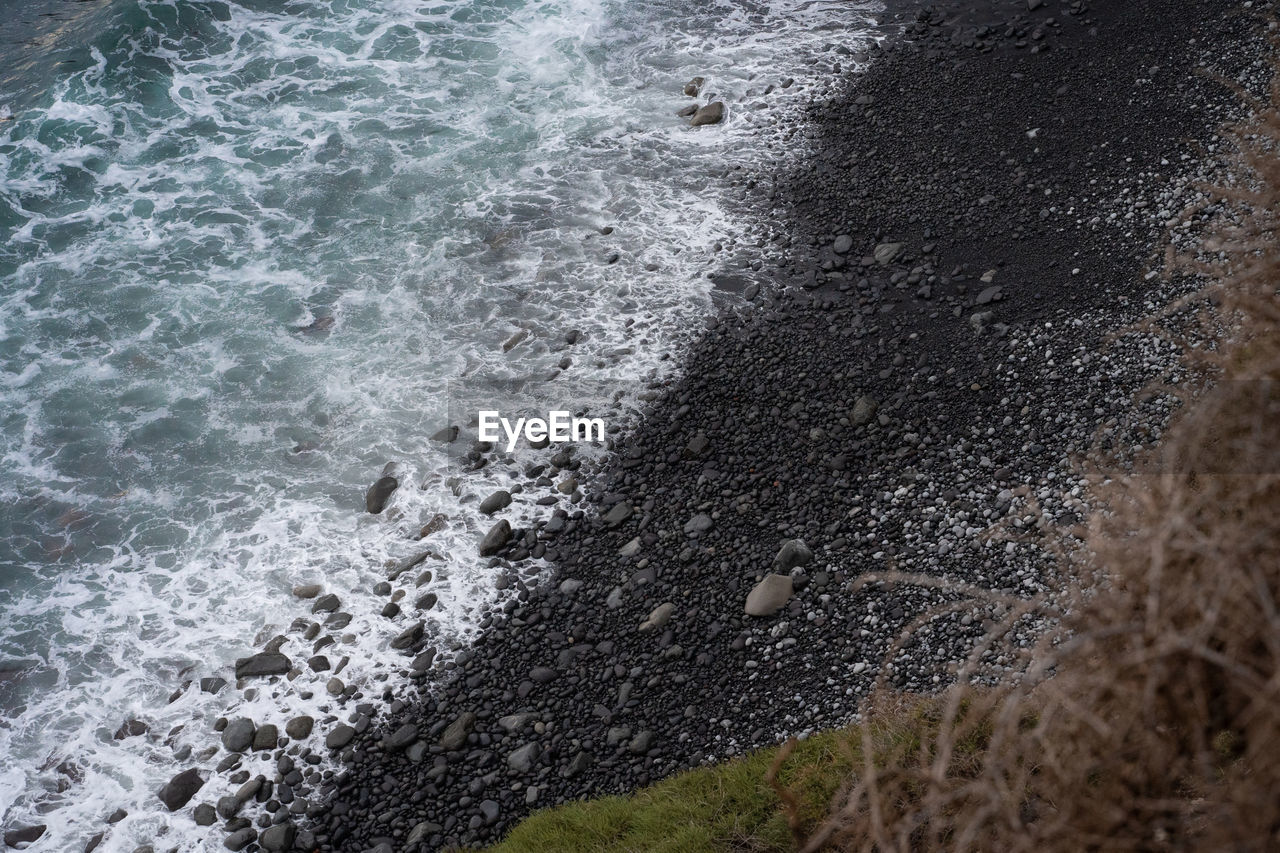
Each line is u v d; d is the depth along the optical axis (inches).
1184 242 531.5
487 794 394.6
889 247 601.3
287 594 486.9
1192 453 199.5
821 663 405.7
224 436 564.7
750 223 648.4
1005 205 608.4
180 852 392.2
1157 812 179.3
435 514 515.2
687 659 425.4
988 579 408.5
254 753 422.9
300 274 658.2
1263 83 616.4
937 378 516.7
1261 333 222.7
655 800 357.1
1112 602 189.2
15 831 402.6
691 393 548.1
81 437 566.9
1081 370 492.1
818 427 510.3
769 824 316.8
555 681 431.8
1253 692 162.4
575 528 496.4
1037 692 207.3
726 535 472.1
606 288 624.7
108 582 498.0
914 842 231.0
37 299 646.5
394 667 450.0
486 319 618.2
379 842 385.7
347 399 579.5
